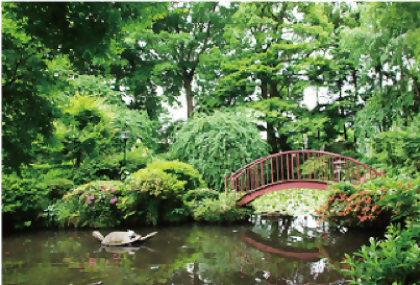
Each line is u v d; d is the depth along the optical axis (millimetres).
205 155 9945
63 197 6887
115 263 3947
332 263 3881
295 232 5879
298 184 7605
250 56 13766
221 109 12875
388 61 9164
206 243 5102
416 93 9328
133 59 14898
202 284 3188
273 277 3387
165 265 3850
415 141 7867
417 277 1938
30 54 3646
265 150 10617
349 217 5699
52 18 3043
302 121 12719
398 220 5461
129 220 6914
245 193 7801
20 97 3574
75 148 8117
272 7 14625
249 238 5453
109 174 9055
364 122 10438
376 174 7207
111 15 3406
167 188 7090
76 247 4867
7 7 3047
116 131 10148
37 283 3207
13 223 6523
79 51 3400
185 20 15734
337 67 12539
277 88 14875
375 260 2047
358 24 13688
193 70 16500
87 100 8438
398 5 7184
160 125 15008
